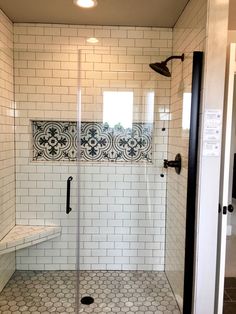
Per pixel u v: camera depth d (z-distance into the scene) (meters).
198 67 1.72
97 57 2.58
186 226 1.85
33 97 2.58
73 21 2.49
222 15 1.63
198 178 1.76
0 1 2.11
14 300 2.23
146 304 2.20
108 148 2.68
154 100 2.60
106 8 2.21
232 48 1.78
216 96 1.68
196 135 1.77
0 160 2.28
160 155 2.64
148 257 2.72
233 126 4.89
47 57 2.55
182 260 2.06
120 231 2.70
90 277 2.59
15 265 2.66
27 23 2.54
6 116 2.40
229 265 2.90
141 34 2.58
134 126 2.65
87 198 2.67
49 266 2.69
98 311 2.10
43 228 2.60
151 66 2.48
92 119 2.63
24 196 2.64
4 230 2.39
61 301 2.22
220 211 1.83
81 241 2.69
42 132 2.66
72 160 2.67
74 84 2.59
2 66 2.29
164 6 2.16
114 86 2.61
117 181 2.67
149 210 2.69
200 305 1.81
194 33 1.91
